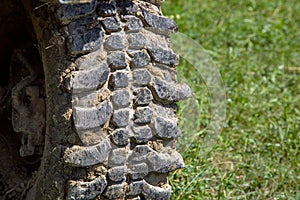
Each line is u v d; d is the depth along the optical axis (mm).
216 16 8078
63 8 3656
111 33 3717
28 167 4684
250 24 8000
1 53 5109
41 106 4535
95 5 3701
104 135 3676
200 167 5113
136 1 3828
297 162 5414
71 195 3703
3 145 4812
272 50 7434
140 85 3756
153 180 3865
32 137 4504
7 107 4957
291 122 5984
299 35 7957
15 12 4758
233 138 5773
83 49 3658
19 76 4906
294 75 6953
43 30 3889
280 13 8578
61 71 3729
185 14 7930
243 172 5320
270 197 5016
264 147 5598
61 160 3727
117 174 3723
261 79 6699
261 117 6078
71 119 3693
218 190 4988
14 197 4570
